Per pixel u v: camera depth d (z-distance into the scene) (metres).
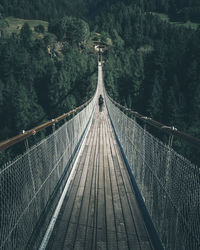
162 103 57.22
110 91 70.88
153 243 2.65
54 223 2.96
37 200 2.52
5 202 1.70
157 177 2.62
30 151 2.31
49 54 92.69
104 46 113.44
